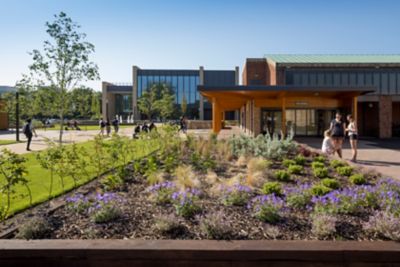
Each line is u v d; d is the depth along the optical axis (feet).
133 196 18.26
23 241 11.57
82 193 19.61
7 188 15.57
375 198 15.30
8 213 16.11
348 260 10.62
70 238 12.15
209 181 21.24
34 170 30.19
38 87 48.26
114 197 16.47
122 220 13.80
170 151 35.55
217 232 12.05
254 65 118.93
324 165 28.58
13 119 130.41
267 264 10.71
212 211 14.67
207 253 10.75
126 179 22.94
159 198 16.44
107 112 220.43
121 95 235.81
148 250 10.82
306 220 13.61
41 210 15.79
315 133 81.56
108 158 27.68
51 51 47.73
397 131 86.63
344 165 27.27
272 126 80.79
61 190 21.89
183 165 27.17
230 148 37.24
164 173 24.88
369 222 12.63
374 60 106.63
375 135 86.84
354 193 15.78
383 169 31.96
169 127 49.80
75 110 54.44
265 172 24.02
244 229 12.70
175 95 218.79
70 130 120.78
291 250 10.67
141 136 43.62
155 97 200.64
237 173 25.46
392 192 16.24
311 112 81.41
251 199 16.48
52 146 24.90
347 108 76.02
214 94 69.72
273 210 13.56
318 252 10.62
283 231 12.52
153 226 13.01
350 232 12.31
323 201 14.74
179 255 10.80
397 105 99.09
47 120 146.10
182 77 219.61
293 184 21.36
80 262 10.92
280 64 100.32
